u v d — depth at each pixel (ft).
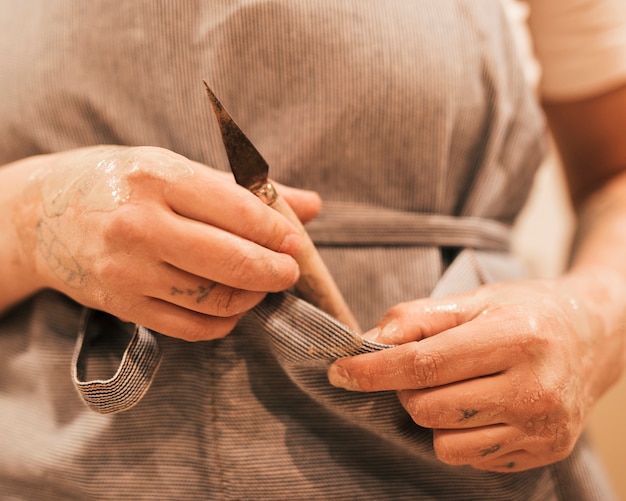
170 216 0.87
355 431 1.21
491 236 1.46
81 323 1.18
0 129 1.30
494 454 1.04
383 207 1.33
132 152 0.92
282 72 1.18
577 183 2.10
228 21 1.13
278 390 1.17
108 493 1.21
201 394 1.16
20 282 1.23
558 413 1.00
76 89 1.21
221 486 1.15
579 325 1.12
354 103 1.19
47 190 1.02
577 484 1.40
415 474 1.25
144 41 1.16
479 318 1.00
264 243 0.93
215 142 1.20
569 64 1.84
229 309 0.95
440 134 1.26
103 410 0.97
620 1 1.73
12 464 1.37
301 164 1.24
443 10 1.26
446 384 0.99
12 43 1.28
